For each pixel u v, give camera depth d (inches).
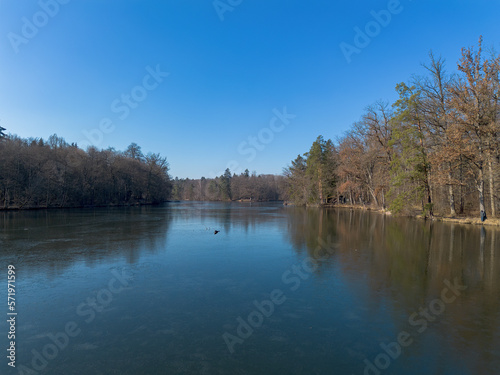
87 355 258.5
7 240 823.7
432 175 1171.9
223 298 392.5
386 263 565.9
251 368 238.7
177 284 450.0
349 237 869.2
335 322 321.1
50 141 2832.2
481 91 979.9
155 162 3491.6
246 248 721.0
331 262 577.0
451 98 1116.5
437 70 1238.9
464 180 1211.9
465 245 720.3
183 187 5826.8
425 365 242.1
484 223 1069.1
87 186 2406.5
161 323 319.9
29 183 2017.7
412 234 896.3
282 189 3823.8
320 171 2635.3
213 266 553.0
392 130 1438.2
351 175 2126.0
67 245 754.8
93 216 1612.9
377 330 303.0
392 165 1478.8
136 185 3038.9
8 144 1959.9
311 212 1972.2
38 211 1929.1
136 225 1205.1
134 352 263.1
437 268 526.6
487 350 264.7
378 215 1631.4
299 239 848.9
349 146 2092.8
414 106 1234.6
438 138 1190.9
